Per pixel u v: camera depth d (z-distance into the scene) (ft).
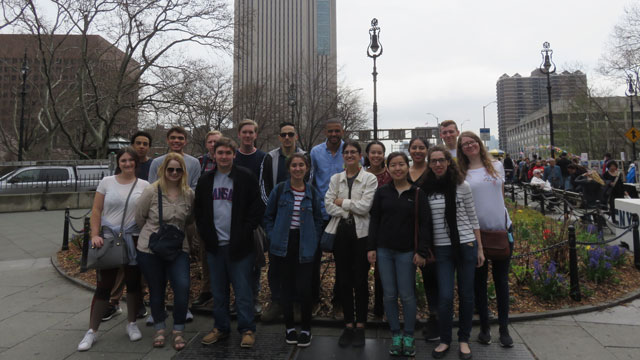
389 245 11.14
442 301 10.93
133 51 62.44
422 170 13.12
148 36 62.85
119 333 12.81
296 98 87.92
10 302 15.84
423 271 12.32
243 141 14.87
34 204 45.39
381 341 12.05
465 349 10.84
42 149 102.27
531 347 11.42
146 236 11.66
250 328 11.78
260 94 91.76
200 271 17.58
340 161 13.99
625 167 111.34
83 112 66.74
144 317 14.24
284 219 11.80
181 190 12.15
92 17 59.72
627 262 19.60
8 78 92.89
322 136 101.09
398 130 116.88
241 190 11.76
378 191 11.68
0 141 105.19
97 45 71.61
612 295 15.30
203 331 12.90
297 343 11.75
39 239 29.25
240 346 11.72
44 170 48.88
